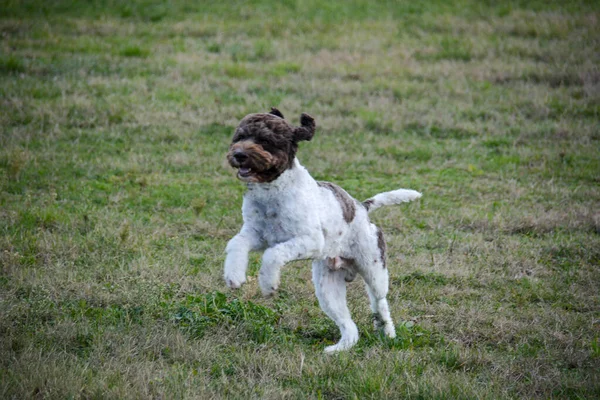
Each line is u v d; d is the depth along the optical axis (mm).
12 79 19016
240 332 8469
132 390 6871
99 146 15570
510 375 7691
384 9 27609
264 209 7574
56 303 8930
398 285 10242
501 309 9500
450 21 26141
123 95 18406
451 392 7102
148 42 23406
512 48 23266
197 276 10055
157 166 14656
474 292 10031
